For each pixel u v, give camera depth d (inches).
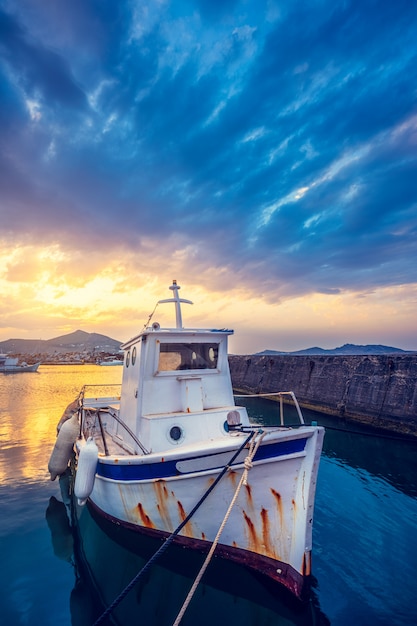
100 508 290.5
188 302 328.8
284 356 885.8
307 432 203.2
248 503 209.8
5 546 264.8
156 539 241.6
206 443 237.5
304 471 203.8
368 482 368.2
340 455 459.2
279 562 206.7
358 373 626.8
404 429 508.7
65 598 207.3
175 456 213.6
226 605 197.9
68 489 372.5
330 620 182.9
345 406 627.8
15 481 394.6
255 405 832.9
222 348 297.3
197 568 223.6
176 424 254.7
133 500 240.8
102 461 250.8
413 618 182.9
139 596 206.8
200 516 218.8
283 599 198.8
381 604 193.3
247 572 214.2
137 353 293.1
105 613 139.6
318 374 734.5
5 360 3070.9
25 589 215.2
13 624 185.6
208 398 282.7
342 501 322.3
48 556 251.4
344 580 213.0
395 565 227.5
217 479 199.9
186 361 283.7
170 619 189.0
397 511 302.4
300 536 200.5
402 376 539.2
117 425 340.2
